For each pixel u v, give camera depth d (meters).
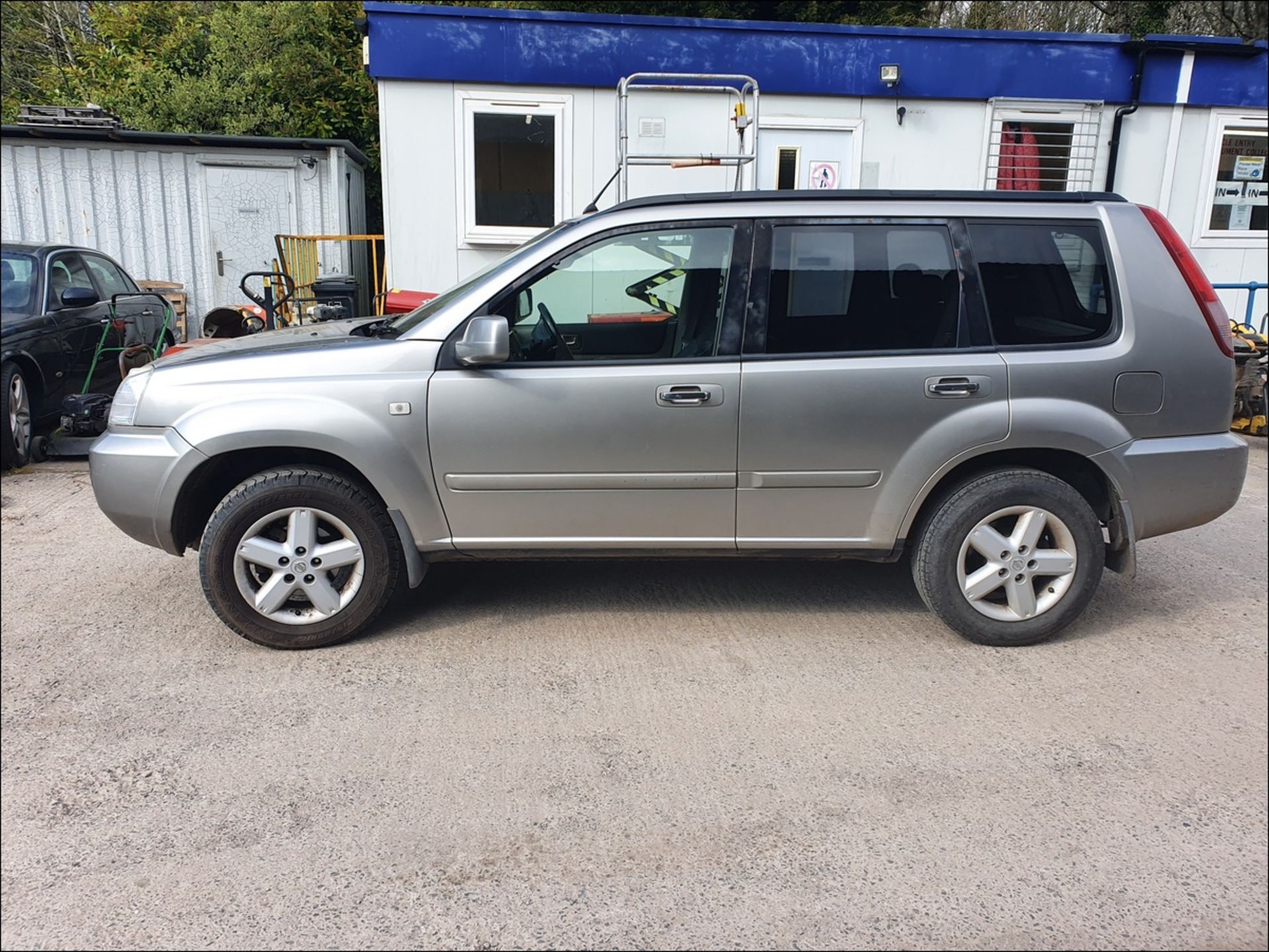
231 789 3.01
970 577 4.03
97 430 7.31
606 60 9.09
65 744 3.28
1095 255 4.01
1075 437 3.92
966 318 3.95
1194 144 10.04
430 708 3.53
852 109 9.50
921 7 15.44
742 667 3.88
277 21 15.91
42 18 23.31
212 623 4.33
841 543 4.05
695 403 3.87
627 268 3.93
